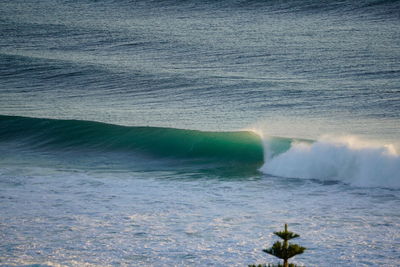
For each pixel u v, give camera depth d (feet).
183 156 168.66
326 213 107.14
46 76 306.96
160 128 182.29
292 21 458.09
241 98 240.12
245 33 418.10
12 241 91.25
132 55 359.25
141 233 95.66
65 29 451.94
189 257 84.99
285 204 114.42
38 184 131.23
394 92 241.55
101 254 86.12
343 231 96.12
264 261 82.99
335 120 195.11
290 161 144.46
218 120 202.49
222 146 168.04
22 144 185.88
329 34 404.77
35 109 232.32
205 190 127.75
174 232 96.32
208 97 245.04
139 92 263.70
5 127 196.44
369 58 325.62
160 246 89.51
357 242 90.63
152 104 236.43
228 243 90.84
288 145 157.79
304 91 248.93
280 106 222.28
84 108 232.53
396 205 112.06
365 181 131.54
